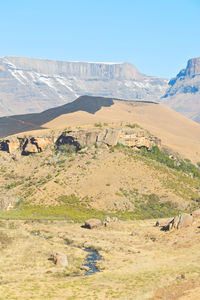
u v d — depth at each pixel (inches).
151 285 1863.9
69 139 7800.2
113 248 2970.0
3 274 2178.9
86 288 1877.5
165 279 1956.2
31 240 3166.8
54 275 2191.2
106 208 5196.9
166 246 2898.6
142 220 4739.2
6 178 7244.1
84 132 7672.2
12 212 4960.6
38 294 1777.8
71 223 4291.3
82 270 2337.6
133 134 7716.5
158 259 2498.8
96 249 2965.1
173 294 1640.0
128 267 2340.1
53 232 3698.3
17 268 2335.1
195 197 5782.5
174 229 3380.9
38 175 6855.3
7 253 2679.6
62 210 5068.9
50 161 7411.4
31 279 2089.1
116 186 5762.8
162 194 5679.1
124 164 6486.2
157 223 3939.5
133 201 5447.8
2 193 6333.7
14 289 1849.2
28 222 4254.4
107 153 6943.9
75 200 5447.8
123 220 4662.9
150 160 7081.7
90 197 5497.1
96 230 3848.4
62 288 1883.6
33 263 2461.9
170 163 7682.1
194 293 1606.8
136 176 6136.8
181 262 2329.0
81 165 6545.3
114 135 7431.1
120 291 1796.3
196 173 7751.0
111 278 2073.1
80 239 3361.2
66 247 2984.7
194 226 3272.6
